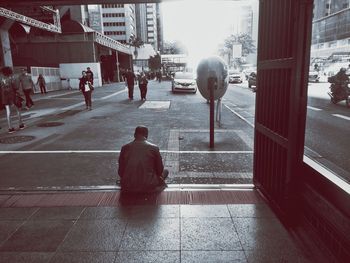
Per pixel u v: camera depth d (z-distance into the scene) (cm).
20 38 3766
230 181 474
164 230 321
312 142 712
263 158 401
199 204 380
